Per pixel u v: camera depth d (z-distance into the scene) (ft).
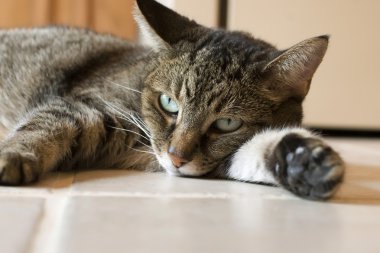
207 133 1.07
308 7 1.96
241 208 0.77
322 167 0.77
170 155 1.05
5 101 1.43
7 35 1.57
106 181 0.95
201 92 1.07
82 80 1.32
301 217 0.73
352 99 2.07
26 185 0.87
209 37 1.21
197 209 0.76
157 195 0.84
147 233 0.63
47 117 1.08
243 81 1.08
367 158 1.47
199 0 1.91
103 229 0.64
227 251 0.58
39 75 1.41
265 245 0.61
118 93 1.22
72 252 0.56
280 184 0.87
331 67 2.04
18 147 0.93
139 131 1.19
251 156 0.98
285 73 1.10
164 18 1.24
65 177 0.98
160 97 1.15
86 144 1.12
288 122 1.14
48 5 2.59
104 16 2.62
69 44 1.52
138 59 1.34
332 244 0.62
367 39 2.02
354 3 1.98
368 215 0.75
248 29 1.96
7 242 0.58
